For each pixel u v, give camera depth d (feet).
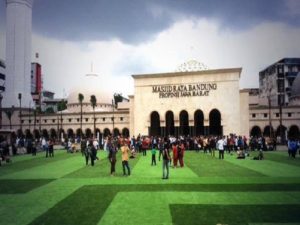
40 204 47.21
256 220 37.78
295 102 339.57
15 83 359.46
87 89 403.34
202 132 273.54
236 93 243.81
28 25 367.86
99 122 331.57
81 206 45.62
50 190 58.59
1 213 42.24
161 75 258.16
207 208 43.73
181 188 59.00
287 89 403.54
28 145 172.35
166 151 71.61
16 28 358.23
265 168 90.89
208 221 37.58
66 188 60.49
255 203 46.50
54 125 345.51
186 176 75.15
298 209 42.83
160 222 37.42
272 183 64.13
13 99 356.59
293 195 52.03
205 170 86.63
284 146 228.84
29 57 372.58
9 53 359.25
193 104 250.78
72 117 340.18
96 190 57.82
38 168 96.63
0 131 175.42
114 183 65.72
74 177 75.66
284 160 115.85
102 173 82.64
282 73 407.44
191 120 249.55
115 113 327.88
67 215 40.91
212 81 248.52
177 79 255.70
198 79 251.19
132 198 50.57
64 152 177.78
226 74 246.27
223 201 47.96
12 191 57.88
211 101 247.70
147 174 79.56
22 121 354.74
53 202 48.44
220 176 74.79
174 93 255.70
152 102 260.01
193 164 102.99
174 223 36.99
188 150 186.29
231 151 161.07
